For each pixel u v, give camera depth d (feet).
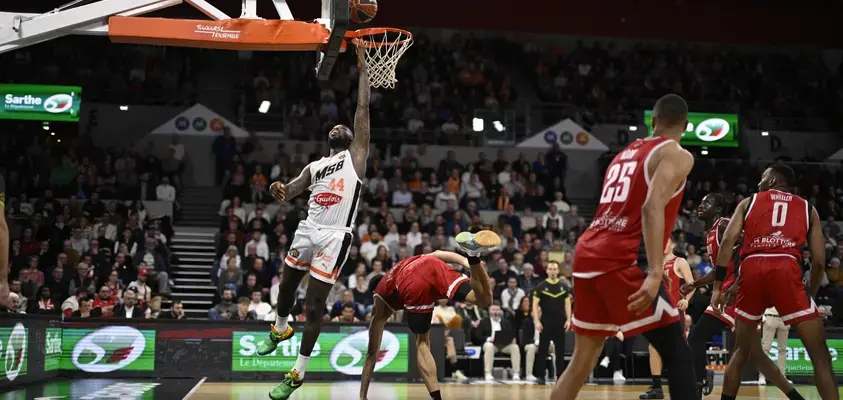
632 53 73.51
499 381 36.81
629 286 11.57
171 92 63.05
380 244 47.65
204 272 50.44
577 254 12.17
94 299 37.60
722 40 64.75
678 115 12.02
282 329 18.34
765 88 71.41
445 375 39.14
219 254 48.03
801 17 65.36
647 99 68.28
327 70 22.70
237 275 42.98
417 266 19.22
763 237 17.54
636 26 63.98
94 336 33.50
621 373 38.22
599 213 12.20
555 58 72.54
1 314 25.57
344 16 18.95
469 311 39.93
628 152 12.09
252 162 56.70
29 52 62.39
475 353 38.27
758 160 64.80
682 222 55.72
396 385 32.19
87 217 49.88
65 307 38.55
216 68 68.54
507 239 47.73
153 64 63.87
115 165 56.24
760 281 17.46
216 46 21.30
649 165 11.57
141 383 30.17
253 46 21.39
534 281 43.80
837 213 60.70
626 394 28.12
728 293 18.45
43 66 62.03
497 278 42.98
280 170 55.83
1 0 52.16
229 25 21.07
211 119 60.95
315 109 63.82
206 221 56.49
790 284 17.15
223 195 55.21
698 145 65.77
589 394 28.12
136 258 45.14
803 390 29.73
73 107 58.44
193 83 66.18
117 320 33.76
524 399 24.73
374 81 20.04
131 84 62.59
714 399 24.72
